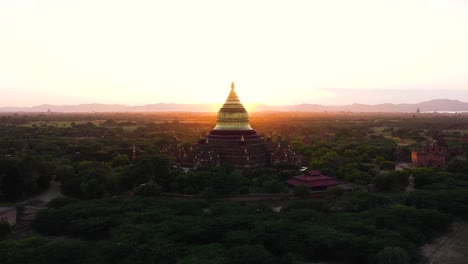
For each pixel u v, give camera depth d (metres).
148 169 149.38
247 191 142.00
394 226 105.94
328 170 166.88
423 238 104.50
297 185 145.12
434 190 142.62
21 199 145.88
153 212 111.69
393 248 87.38
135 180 148.88
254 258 84.50
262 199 140.25
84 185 139.25
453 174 168.50
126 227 99.69
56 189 161.12
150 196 137.25
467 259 96.12
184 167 187.62
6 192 144.62
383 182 151.00
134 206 118.69
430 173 164.50
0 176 143.88
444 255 98.38
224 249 90.19
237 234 97.25
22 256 86.12
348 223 104.69
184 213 116.25
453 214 122.88
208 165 173.38
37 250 88.81
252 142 186.50
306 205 122.94
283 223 102.31
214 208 118.38
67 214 111.06
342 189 139.12
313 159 196.75
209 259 84.31
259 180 152.50
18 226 112.19
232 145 181.75
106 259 87.62
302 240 95.75
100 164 174.38
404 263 85.19
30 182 147.88
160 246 89.50
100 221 104.94
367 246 91.25
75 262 87.94
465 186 146.25
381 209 118.38
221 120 192.25
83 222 104.69
